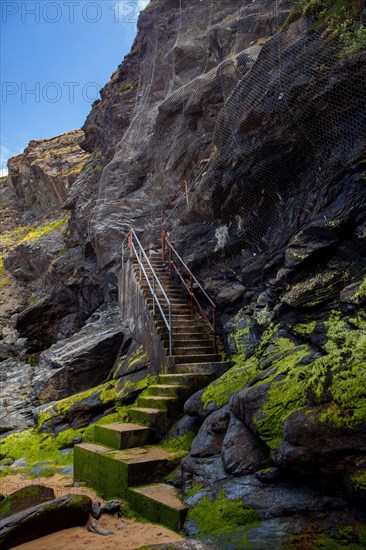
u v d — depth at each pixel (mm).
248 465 4488
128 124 18656
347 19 6492
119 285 12383
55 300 17016
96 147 21875
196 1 16625
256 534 3785
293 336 6172
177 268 10305
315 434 3787
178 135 14000
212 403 5832
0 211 31469
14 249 24391
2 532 4238
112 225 14617
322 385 4051
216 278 9141
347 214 5957
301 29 7352
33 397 10398
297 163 7379
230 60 10820
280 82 7219
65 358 10430
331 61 6488
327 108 6562
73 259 17312
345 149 6461
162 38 17797
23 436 8555
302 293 6152
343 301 5410
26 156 32250
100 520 4789
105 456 5672
